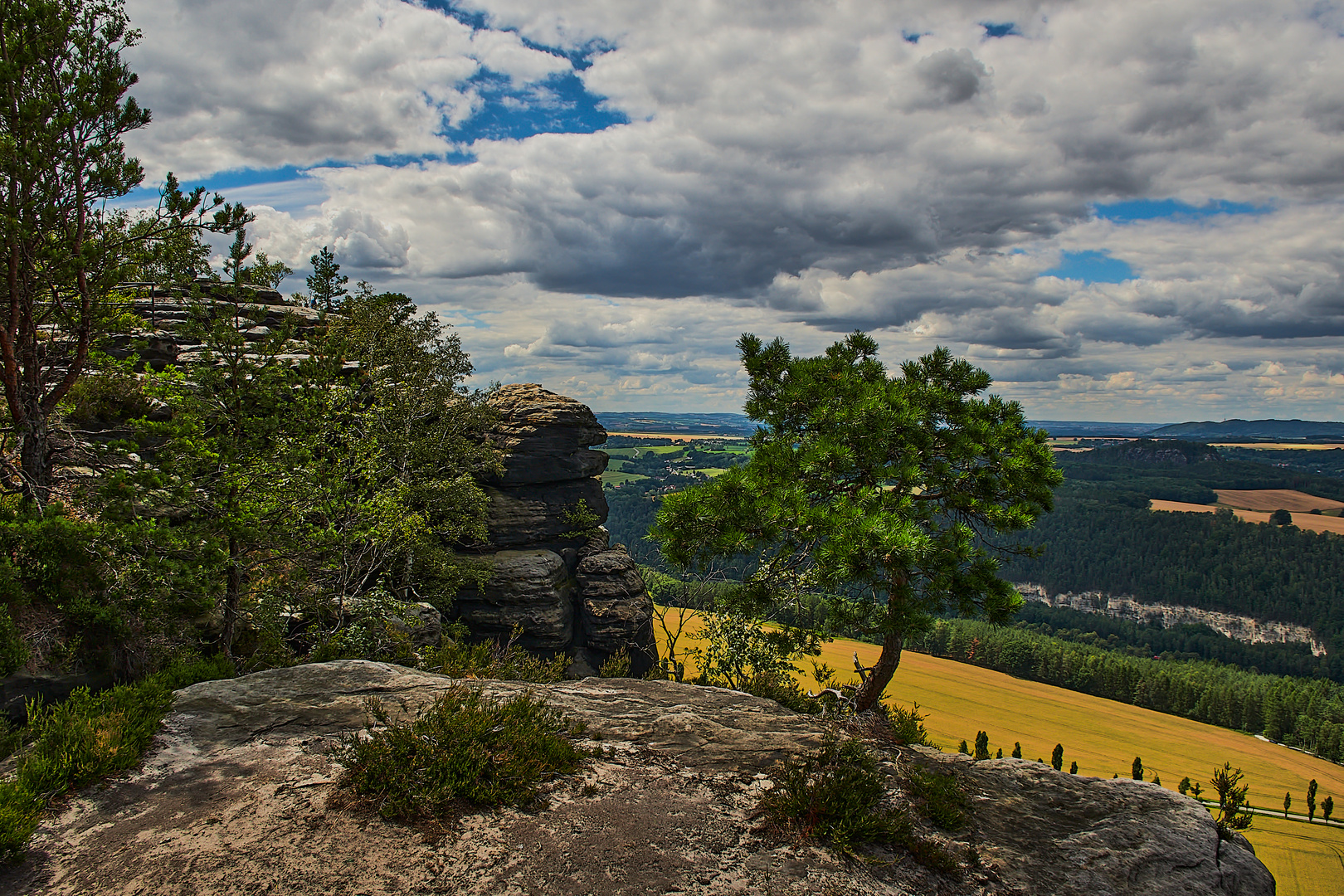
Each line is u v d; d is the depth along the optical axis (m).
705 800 7.36
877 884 6.15
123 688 8.27
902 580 10.37
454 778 6.79
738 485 11.02
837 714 11.33
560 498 41.97
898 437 11.20
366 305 33.59
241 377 16.20
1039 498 11.24
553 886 5.64
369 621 20.69
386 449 29.48
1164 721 108.31
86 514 14.03
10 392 14.15
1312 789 76.62
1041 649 128.25
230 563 15.52
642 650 39.62
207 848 5.73
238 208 16.23
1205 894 6.61
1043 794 8.55
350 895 5.28
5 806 5.68
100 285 15.02
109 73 14.01
